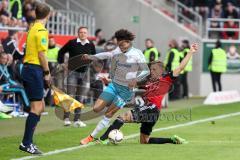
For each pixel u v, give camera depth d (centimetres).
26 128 2119
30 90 2123
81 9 5384
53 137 2562
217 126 2978
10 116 3284
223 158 2041
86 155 2109
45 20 2150
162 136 2612
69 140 2478
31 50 2122
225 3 5659
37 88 2122
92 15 5169
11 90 3344
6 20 3938
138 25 5416
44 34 2114
